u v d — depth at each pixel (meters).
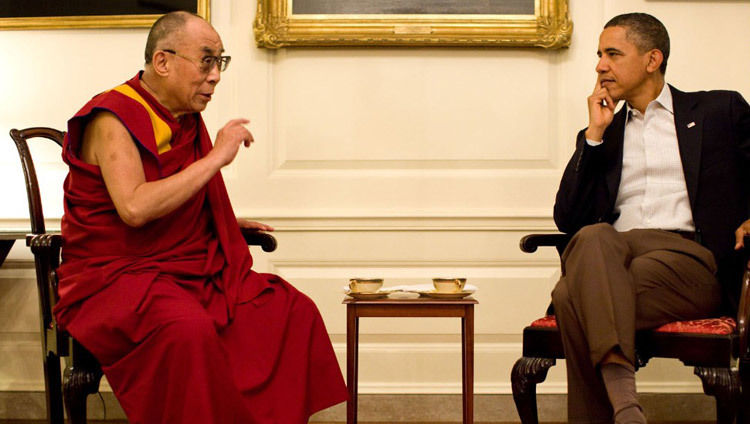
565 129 3.11
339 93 3.11
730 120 2.42
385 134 3.11
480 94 3.12
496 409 3.09
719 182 2.39
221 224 2.26
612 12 3.09
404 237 3.10
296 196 3.11
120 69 3.11
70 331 2.00
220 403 1.87
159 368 1.87
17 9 3.10
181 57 2.19
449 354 3.10
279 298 2.21
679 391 3.07
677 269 2.17
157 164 2.14
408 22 3.04
